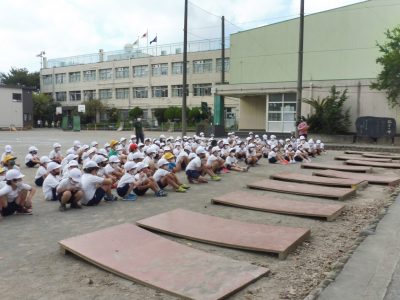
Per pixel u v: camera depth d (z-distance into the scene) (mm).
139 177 8852
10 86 53375
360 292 4039
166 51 64250
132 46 69000
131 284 4270
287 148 16344
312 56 33750
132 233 5645
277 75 35969
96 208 7746
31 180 11125
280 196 9047
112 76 69938
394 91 22016
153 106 65562
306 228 6336
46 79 79375
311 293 3994
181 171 12664
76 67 74312
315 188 9609
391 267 4703
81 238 5402
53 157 12945
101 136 35719
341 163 15609
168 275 4352
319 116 24750
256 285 4246
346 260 4922
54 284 4293
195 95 61062
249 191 9586
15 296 4008
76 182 7520
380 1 30422
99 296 4004
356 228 6449
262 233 5797
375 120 23156
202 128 30562
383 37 30438
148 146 13156
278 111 29141
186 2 24109
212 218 6621
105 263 4641
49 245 5559
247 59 37656
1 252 5281
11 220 6875
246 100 36344
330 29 32750
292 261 4969
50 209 7684
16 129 52750
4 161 9625
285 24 35156
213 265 4633
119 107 69125
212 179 11328
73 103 75000
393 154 18938
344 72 32281
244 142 16562
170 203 8219
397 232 6121
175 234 5820
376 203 8320
